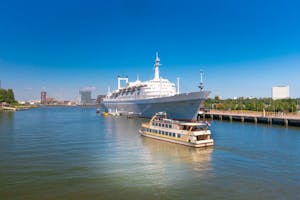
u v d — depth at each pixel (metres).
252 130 73.38
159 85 120.81
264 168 35.59
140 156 42.81
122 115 137.62
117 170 35.09
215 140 56.34
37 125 92.44
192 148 48.50
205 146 49.25
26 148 49.38
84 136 64.50
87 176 32.59
